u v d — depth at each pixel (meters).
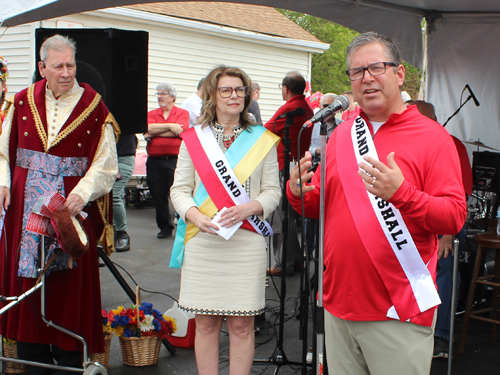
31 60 8.88
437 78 5.03
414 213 1.73
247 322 2.66
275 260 5.27
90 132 2.90
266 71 11.94
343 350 2.02
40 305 2.81
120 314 3.25
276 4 4.48
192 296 2.62
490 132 4.89
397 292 1.86
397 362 1.87
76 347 2.84
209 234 2.62
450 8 4.69
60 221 2.54
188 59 10.52
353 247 1.92
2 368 2.99
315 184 2.21
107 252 3.07
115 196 5.95
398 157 1.88
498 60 4.78
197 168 2.65
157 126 6.55
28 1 3.37
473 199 5.13
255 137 2.72
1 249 2.89
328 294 2.05
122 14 9.27
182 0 4.25
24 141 2.85
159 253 6.04
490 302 4.32
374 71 1.90
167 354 3.48
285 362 3.19
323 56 27.11
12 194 2.86
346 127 2.08
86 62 3.66
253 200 2.67
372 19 4.75
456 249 2.77
